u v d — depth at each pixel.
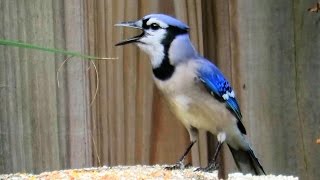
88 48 6.93
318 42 7.26
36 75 6.91
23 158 6.93
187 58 7.19
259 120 7.34
